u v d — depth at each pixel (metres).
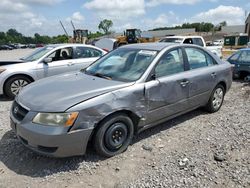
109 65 4.60
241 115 5.53
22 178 3.30
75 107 3.31
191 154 3.88
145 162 3.68
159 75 4.27
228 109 5.98
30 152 3.90
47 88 3.85
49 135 3.21
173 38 14.49
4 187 3.13
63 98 3.46
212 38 68.62
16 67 7.11
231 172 3.41
